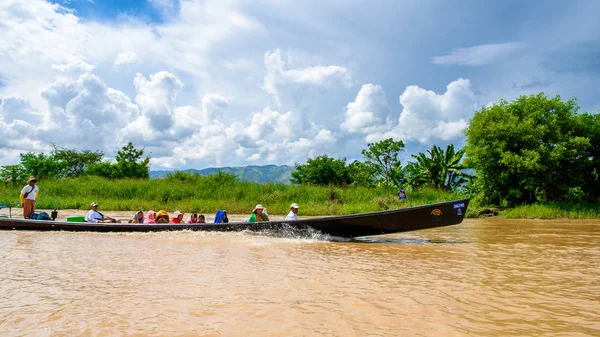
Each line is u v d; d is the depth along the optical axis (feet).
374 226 31.99
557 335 11.14
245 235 32.32
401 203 74.84
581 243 32.04
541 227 47.75
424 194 89.92
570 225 50.67
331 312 13.04
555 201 78.07
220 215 36.81
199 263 21.33
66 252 24.26
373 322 12.09
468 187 107.65
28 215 38.40
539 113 78.64
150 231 32.71
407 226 32.07
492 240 34.17
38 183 87.61
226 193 80.12
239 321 12.07
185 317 12.42
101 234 32.60
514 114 81.66
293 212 36.01
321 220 31.73
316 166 134.00
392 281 17.63
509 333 11.28
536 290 16.16
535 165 73.46
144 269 19.57
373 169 111.86
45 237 30.89
